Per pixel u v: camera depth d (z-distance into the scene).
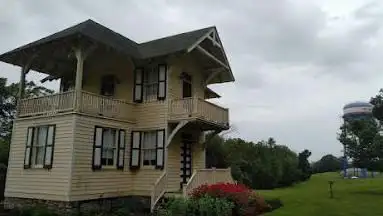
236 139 42.84
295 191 32.25
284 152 48.84
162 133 17.62
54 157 15.53
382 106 30.22
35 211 14.66
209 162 32.56
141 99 18.59
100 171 16.16
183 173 18.72
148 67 19.02
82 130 15.48
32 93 28.38
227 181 19.52
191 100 17.02
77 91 15.48
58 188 15.04
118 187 17.03
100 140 16.31
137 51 19.20
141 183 17.73
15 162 17.12
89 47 16.02
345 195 25.50
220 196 15.26
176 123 17.72
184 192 15.63
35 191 15.90
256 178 39.31
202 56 20.41
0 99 28.14
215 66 21.23
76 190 14.90
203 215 13.95
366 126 31.80
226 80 22.31
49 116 16.17
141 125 18.36
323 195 25.97
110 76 19.81
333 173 72.12
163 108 17.88
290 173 45.94
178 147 18.59
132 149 18.05
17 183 16.73
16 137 17.44
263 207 17.20
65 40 15.73
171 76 18.45
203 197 14.76
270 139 49.38
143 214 15.64
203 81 21.58
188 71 20.02
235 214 15.26
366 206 19.06
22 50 16.98
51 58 18.55
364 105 59.16
